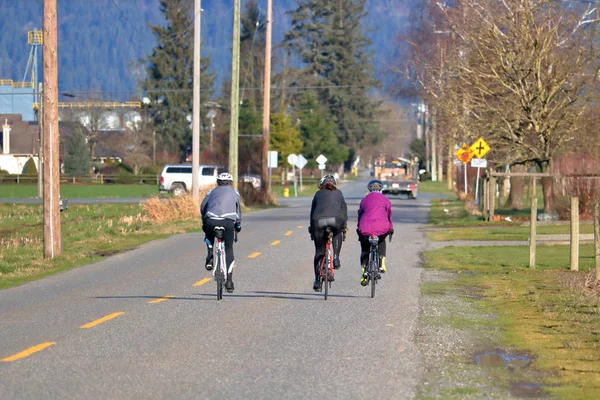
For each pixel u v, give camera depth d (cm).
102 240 8588
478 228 9669
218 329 3681
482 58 10369
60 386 2644
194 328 3706
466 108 10900
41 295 5016
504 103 10656
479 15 10388
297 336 3522
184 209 11456
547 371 2889
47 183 7081
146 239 8888
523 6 10100
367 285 5159
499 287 5088
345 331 3641
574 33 10431
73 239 8588
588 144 10638
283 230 9538
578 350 3231
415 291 4947
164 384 2680
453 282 5350
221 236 4553
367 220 4656
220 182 4666
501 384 2706
